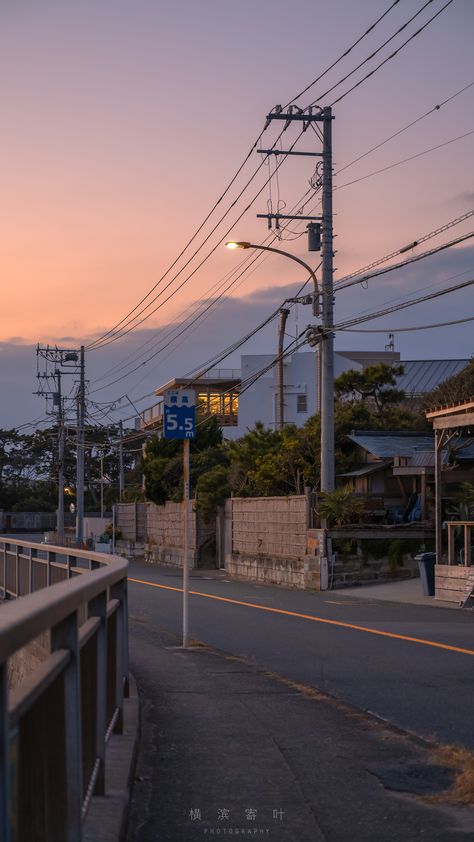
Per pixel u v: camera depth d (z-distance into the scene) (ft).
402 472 106.11
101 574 17.58
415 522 103.24
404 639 52.24
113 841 14.87
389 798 21.38
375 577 99.66
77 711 12.92
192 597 86.53
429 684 37.27
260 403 225.76
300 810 20.33
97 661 17.44
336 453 122.01
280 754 25.23
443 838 18.66
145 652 45.88
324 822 19.56
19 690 10.07
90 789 16.02
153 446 183.73
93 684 16.98
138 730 24.47
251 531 121.29
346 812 20.27
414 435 121.39
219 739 26.86
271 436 137.80
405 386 210.79
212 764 24.02
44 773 11.21
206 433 183.52
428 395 150.51
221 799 20.98
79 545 190.90
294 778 22.89
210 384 228.43
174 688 35.47
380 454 110.11
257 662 43.29
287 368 224.53
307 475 121.29
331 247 96.43
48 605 10.47
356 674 39.83
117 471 354.74
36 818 10.71
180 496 164.04
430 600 81.05
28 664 41.91
